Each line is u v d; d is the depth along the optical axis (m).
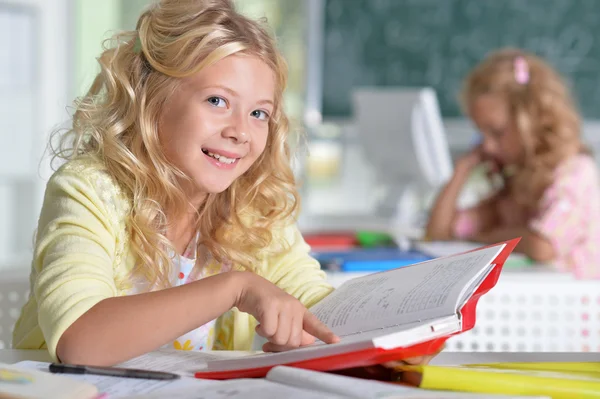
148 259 1.15
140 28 1.16
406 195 3.68
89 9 4.85
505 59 2.79
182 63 1.09
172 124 1.11
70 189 1.09
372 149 3.68
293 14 5.19
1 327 1.63
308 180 5.23
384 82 5.19
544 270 1.98
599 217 2.62
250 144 1.12
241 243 1.28
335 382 0.73
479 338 1.60
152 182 1.14
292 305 0.92
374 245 2.38
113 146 1.14
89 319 0.88
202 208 1.27
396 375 0.85
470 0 5.10
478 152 2.95
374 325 0.88
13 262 4.48
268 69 1.13
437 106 5.17
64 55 4.75
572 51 5.05
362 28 5.18
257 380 0.78
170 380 0.80
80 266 0.97
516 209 2.76
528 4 5.07
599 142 5.01
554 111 2.69
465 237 2.86
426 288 0.91
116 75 1.17
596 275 2.57
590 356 1.01
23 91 4.62
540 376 0.83
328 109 5.22
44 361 0.98
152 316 0.88
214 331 1.32
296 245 1.34
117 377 0.81
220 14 1.13
